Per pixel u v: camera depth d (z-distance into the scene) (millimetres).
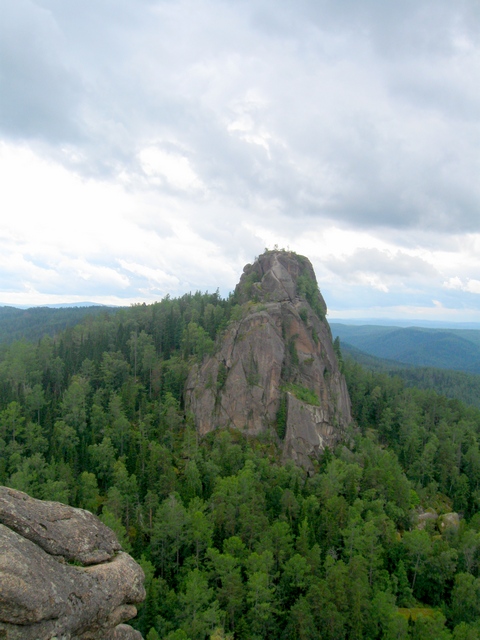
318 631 60562
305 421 120750
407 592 77062
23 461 97938
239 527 80312
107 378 137250
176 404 131250
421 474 128250
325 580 65875
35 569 18312
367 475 102000
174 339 167750
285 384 128625
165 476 91750
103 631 20766
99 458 103000
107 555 22922
